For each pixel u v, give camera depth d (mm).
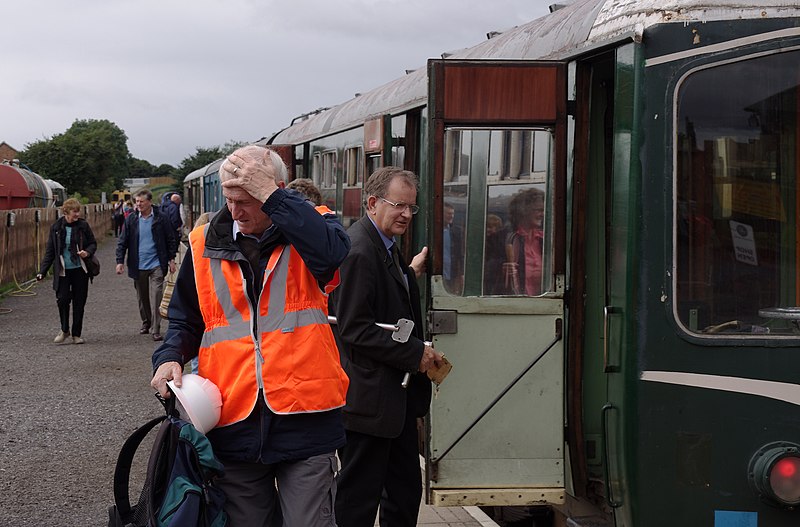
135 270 14391
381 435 4500
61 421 9164
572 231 4973
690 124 4258
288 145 13312
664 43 4234
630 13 4371
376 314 4586
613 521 4672
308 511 3541
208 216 6152
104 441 8430
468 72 4855
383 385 4520
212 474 3439
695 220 4266
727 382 4219
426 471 4957
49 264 13914
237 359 3492
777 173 4320
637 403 4219
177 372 3525
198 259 3600
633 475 4223
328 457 3600
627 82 4289
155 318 14227
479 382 4938
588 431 5121
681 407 4211
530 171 5035
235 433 3502
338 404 3600
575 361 5023
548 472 4977
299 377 3484
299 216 3391
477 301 4914
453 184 4973
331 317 4672
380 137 7258
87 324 16250
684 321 4242
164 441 3443
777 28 4246
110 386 10812
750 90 4273
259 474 3598
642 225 4238
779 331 4289
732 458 4211
